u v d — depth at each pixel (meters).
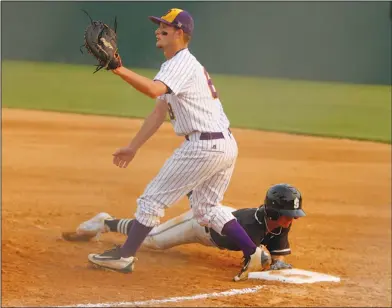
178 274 19.78
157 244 21.91
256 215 20.12
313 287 19.02
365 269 21.41
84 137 49.09
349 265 21.84
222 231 19.58
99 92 78.69
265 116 64.69
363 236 26.02
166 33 18.66
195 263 21.14
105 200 30.34
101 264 19.45
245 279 19.44
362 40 97.00
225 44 103.38
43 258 20.69
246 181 36.09
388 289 19.12
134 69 101.94
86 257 21.02
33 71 96.81
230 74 103.62
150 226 19.23
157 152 44.06
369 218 29.25
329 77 99.25
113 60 16.86
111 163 39.66
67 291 17.69
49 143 45.88
